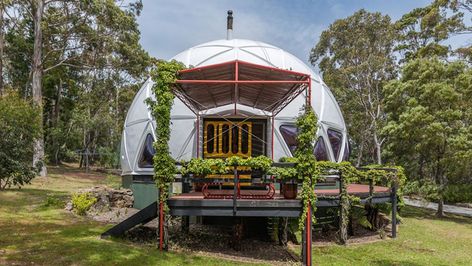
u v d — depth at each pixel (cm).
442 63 1803
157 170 802
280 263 803
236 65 775
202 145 1111
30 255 692
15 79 3688
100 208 1256
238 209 808
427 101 1722
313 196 793
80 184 2248
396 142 1888
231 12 1673
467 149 1600
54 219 1077
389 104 1955
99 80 3853
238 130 1118
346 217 1032
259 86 935
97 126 3562
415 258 923
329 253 936
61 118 4122
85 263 662
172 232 1017
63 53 3175
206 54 1459
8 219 1038
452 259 934
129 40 3014
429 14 2370
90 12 2662
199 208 813
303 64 1561
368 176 1092
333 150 1430
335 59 3209
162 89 800
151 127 1362
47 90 3872
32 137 1577
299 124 808
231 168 859
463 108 1691
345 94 3250
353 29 3111
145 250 787
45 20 2723
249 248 934
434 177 1805
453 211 2088
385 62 2930
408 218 1694
